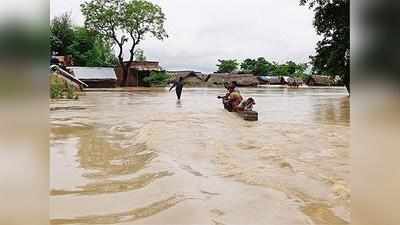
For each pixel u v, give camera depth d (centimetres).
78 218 404
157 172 598
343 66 3148
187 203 450
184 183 536
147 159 698
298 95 3984
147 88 6088
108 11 6494
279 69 9250
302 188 512
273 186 524
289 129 1177
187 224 387
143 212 421
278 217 407
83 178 564
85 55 6638
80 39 6650
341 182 541
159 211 425
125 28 6538
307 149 816
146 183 537
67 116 1511
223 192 493
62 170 615
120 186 525
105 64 6844
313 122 1401
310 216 412
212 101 2697
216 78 7450
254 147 834
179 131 1062
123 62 6738
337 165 657
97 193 493
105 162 675
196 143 866
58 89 2862
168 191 498
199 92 4778
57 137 973
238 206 441
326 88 7256
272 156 734
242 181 549
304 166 642
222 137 973
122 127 1170
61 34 6456
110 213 422
